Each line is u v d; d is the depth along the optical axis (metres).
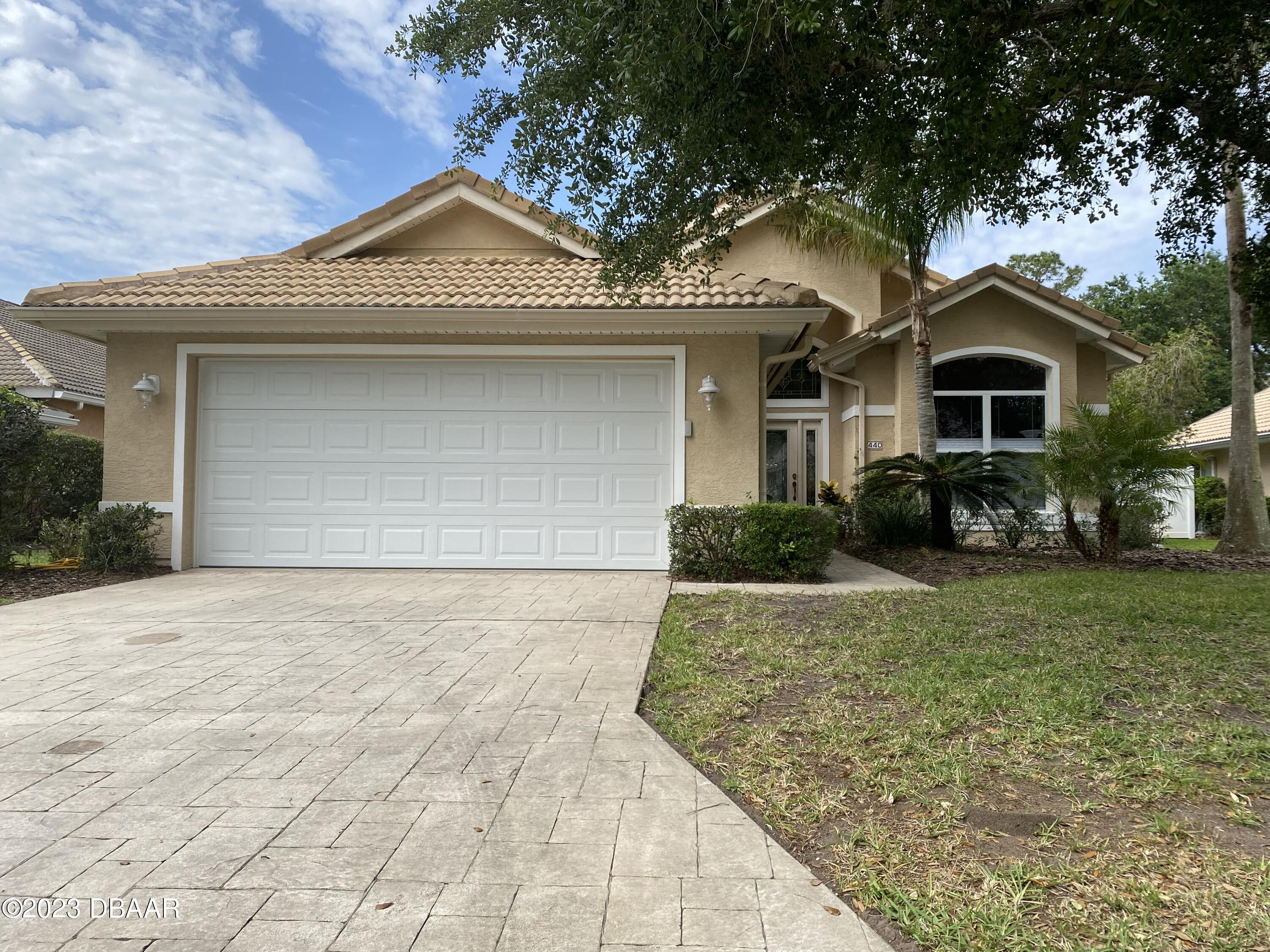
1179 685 4.41
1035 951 2.04
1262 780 3.14
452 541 9.70
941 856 2.57
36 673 4.84
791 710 4.13
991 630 5.87
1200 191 6.31
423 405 9.74
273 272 10.48
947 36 4.47
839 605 7.05
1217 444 19.62
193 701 4.28
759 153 5.60
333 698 4.34
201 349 9.57
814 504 15.71
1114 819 2.83
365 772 3.30
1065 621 6.20
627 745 3.62
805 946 2.10
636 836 2.74
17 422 9.32
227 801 3.02
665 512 9.43
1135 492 9.95
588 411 9.69
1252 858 2.51
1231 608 6.73
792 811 2.94
